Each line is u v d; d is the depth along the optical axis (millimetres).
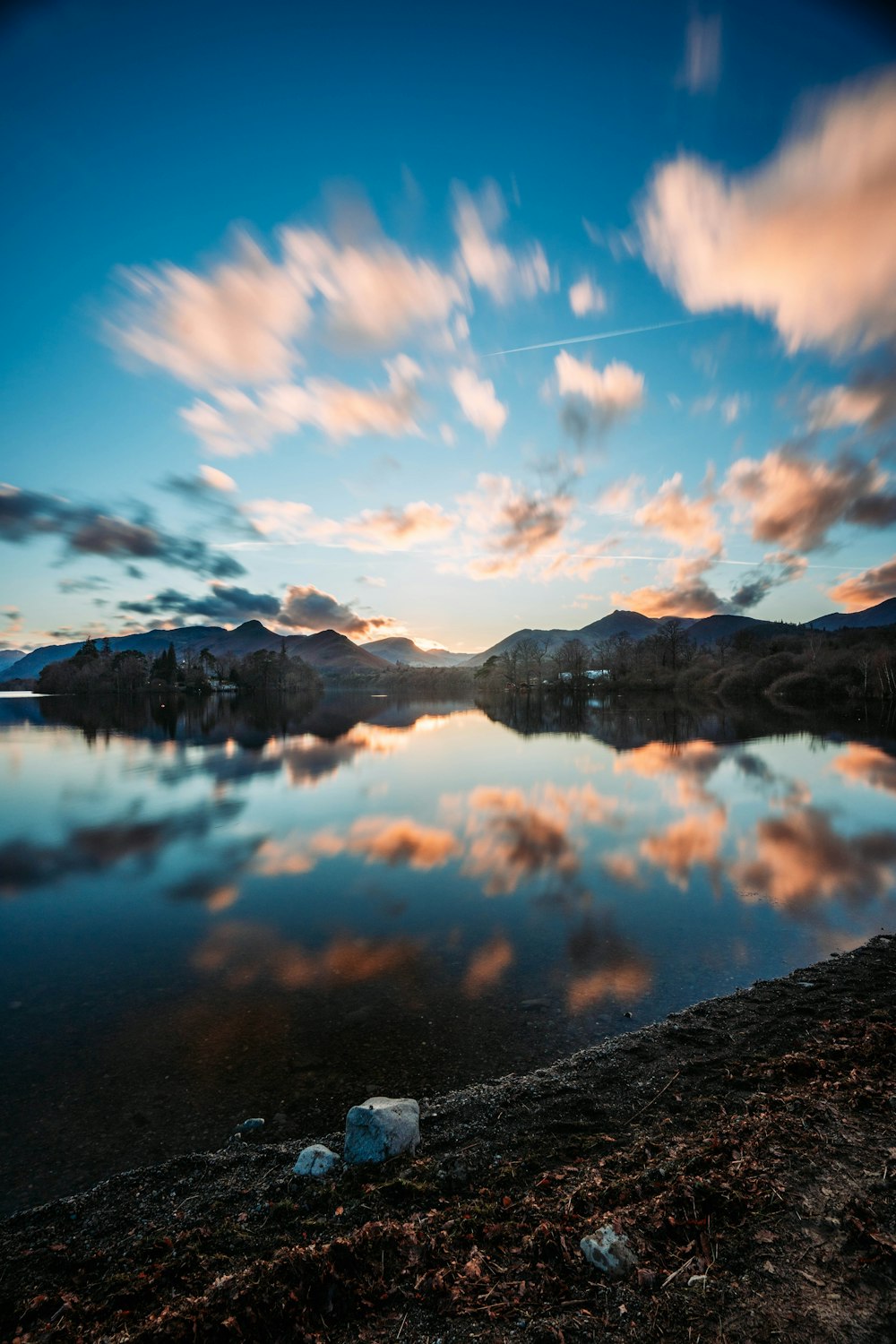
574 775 31172
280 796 26750
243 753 42438
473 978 10070
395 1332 3514
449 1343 3381
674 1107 6156
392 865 16703
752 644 149500
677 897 13805
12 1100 6965
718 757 36656
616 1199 4504
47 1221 4996
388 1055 7762
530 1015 8758
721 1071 6844
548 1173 5043
